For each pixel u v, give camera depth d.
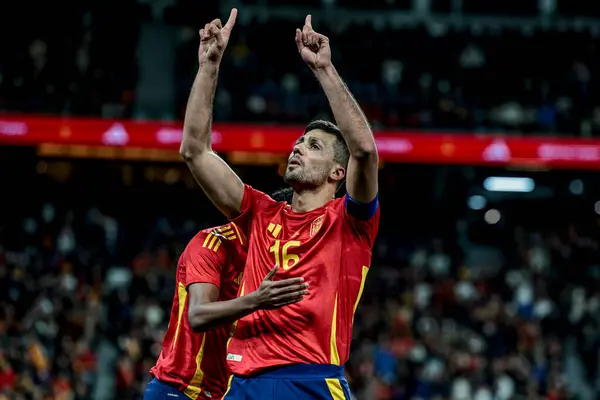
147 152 49.78
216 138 43.09
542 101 52.34
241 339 10.57
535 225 55.28
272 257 10.70
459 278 46.62
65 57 51.12
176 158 50.09
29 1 52.44
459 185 54.50
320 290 10.42
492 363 37.88
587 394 40.59
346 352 10.53
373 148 10.35
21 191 51.12
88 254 46.22
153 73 53.50
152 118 50.66
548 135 49.53
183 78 52.34
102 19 53.22
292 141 43.38
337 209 10.91
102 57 51.53
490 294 45.03
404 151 43.78
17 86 49.16
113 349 38.44
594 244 50.91
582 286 46.56
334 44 53.75
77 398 34.06
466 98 52.59
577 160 43.94
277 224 11.02
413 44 54.06
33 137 42.03
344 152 11.23
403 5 58.50
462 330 41.06
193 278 11.06
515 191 55.47
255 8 56.94
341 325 10.49
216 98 48.84
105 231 48.56
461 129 49.53
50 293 39.97
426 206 54.28
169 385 12.19
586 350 41.84
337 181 11.30
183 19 55.25
